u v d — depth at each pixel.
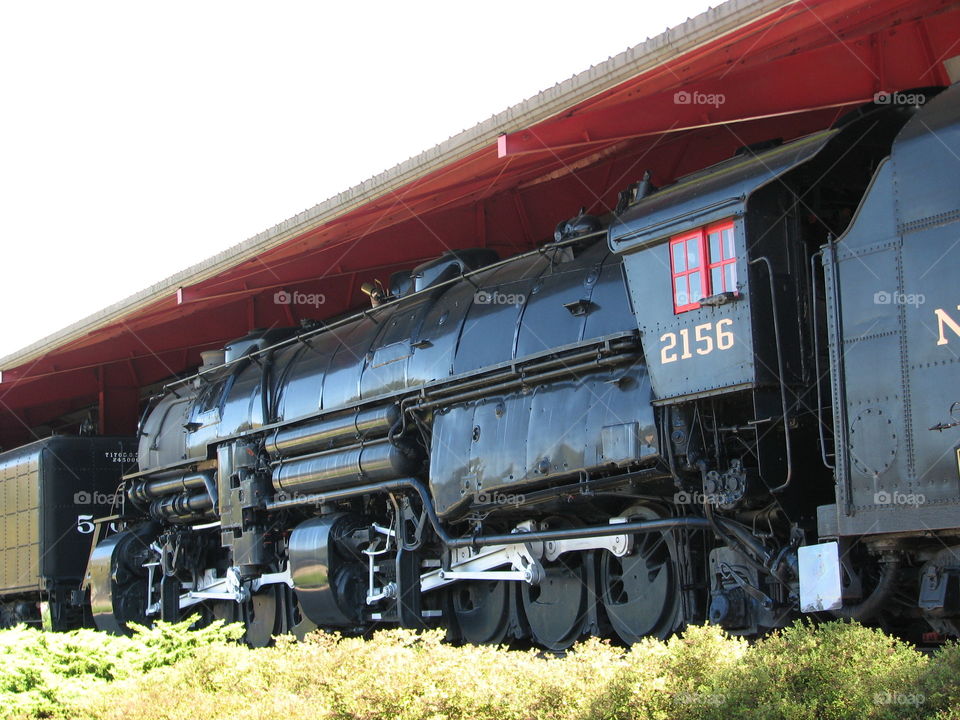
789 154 9.16
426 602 14.12
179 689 10.21
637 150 14.95
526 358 11.48
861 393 8.38
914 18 10.21
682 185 10.29
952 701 5.89
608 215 16.38
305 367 16.03
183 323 22.09
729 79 11.27
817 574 8.52
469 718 7.34
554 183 16.41
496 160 12.45
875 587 8.66
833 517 8.59
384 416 13.69
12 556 22.61
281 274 17.72
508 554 12.35
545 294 11.99
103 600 19.12
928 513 7.78
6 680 11.46
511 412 11.77
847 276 8.62
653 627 10.92
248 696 9.23
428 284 14.41
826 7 9.23
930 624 8.28
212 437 17.33
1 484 23.61
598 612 11.81
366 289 15.74
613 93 10.55
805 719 6.19
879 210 8.41
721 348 9.38
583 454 10.73
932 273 7.93
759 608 9.62
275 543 16.45
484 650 8.73
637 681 6.99
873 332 8.34
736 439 9.77
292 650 10.23
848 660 6.77
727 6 9.01
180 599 18.45
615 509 11.95
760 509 9.80
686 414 9.92
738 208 9.30
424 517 13.36
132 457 22.88
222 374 18.33
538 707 7.30
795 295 9.48
